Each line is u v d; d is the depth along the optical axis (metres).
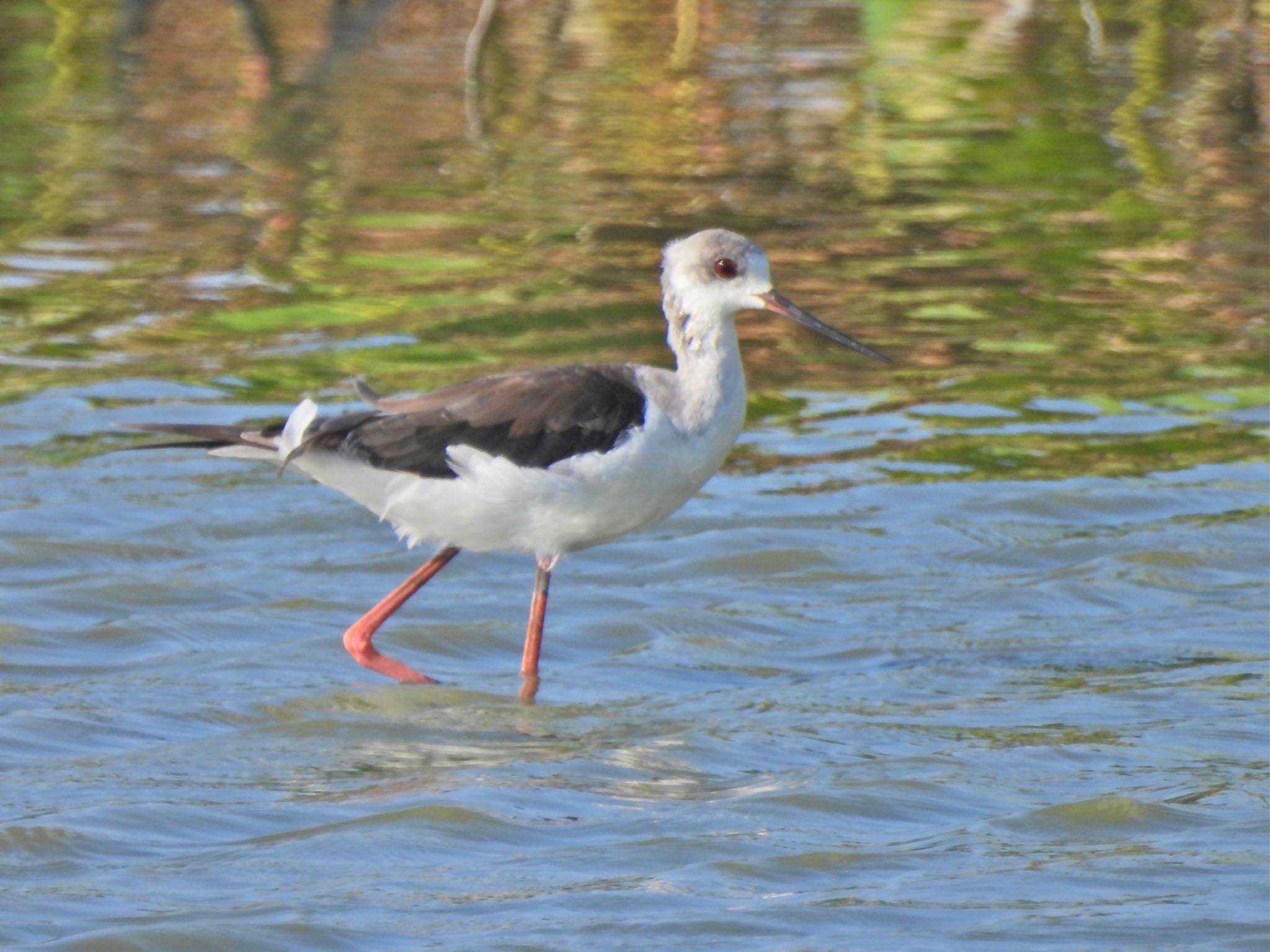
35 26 32.16
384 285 19.42
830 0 35.44
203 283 19.38
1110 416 16.06
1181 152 25.56
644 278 19.78
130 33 31.92
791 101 28.34
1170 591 12.68
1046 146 25.86
